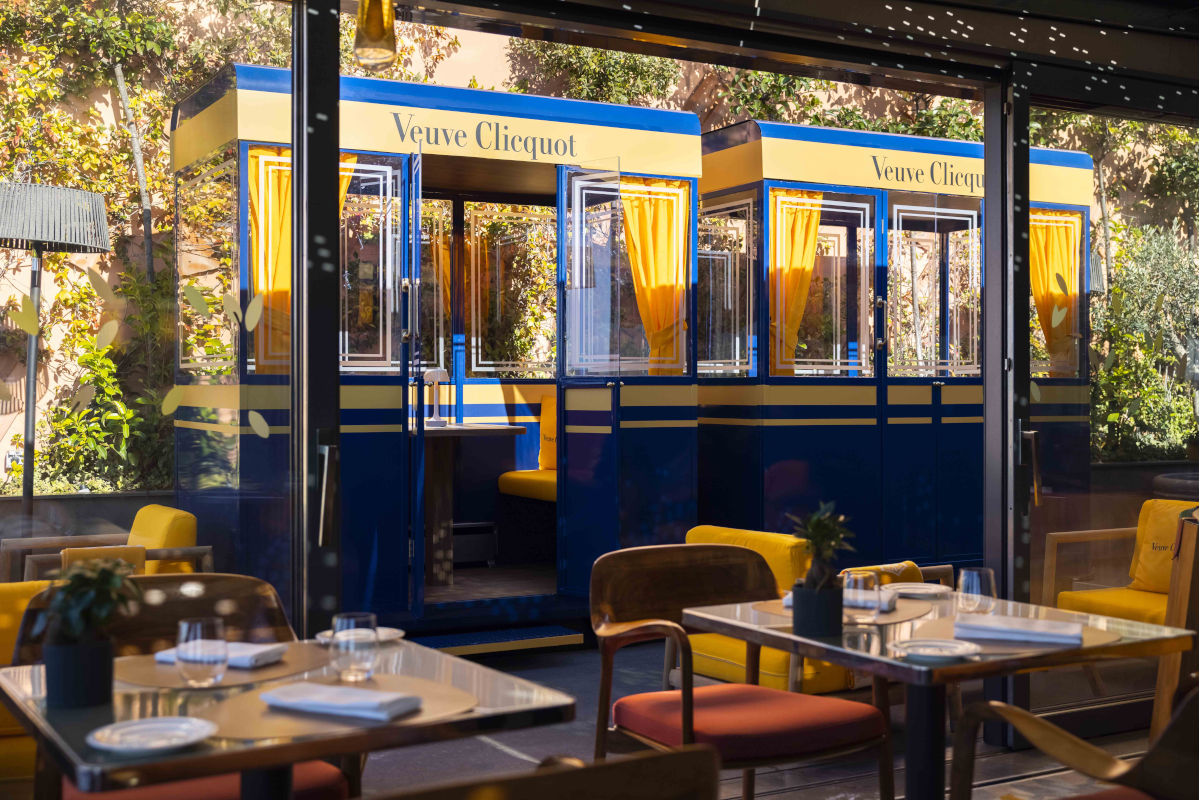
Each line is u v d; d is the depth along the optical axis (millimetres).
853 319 8086
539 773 1615
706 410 8180
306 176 3592
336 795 2645
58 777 2350
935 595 3398
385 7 3420
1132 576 5008
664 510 7070
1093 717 4809
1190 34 5223
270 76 3779
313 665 2473
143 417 3648
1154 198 5195
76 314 3596
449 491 7184
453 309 8164
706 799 1734
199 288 3721
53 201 3576
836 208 8008
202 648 2246
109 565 2230
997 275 4852
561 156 6918
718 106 12180
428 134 6484
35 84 3566
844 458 8008
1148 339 5168
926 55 4672
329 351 3600
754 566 3873
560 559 6926
